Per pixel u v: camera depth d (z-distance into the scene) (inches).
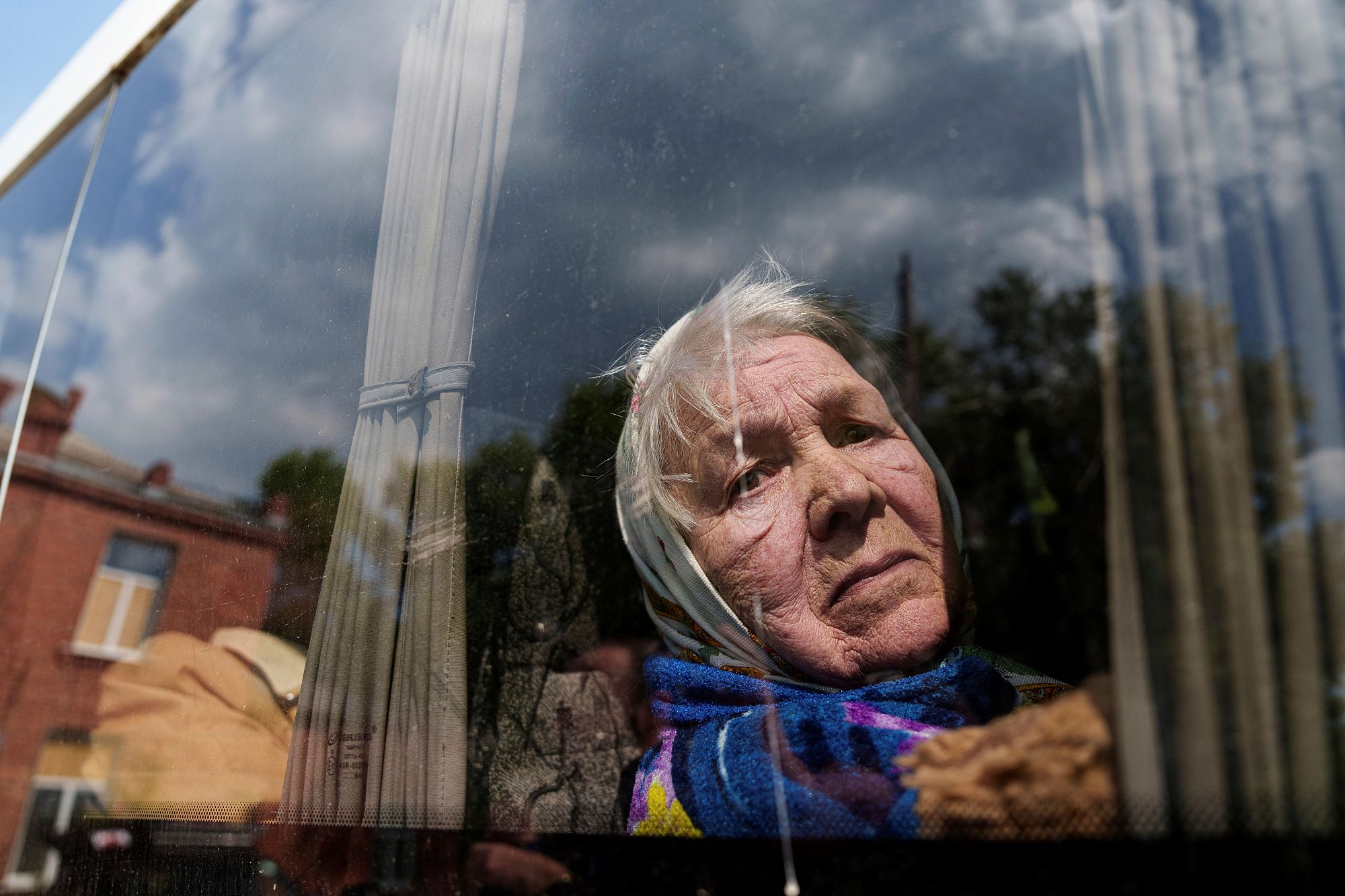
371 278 53.0
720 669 39.8
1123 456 26.1
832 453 39.4
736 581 40.1
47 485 70.7
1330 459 23.2
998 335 35.4
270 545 52.8
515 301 48.1
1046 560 35.6
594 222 46.8
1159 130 28.1
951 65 37.0
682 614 42.9
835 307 40.6
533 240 48.4
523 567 44.9
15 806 61.7
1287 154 25.9
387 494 46.4
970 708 35.6
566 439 46.6
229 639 52.7
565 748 41.6
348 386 51.5
